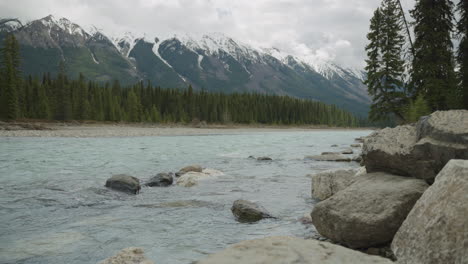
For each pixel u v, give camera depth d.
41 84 81.31
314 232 6.23
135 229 6.43
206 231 6.34
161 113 104.12
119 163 17.09
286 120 120.00
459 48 25.86
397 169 6.44
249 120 108.94
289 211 7.87
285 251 3.34
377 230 5.02
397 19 27.61
